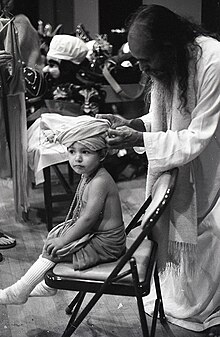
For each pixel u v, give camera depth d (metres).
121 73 4.98
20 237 4.02
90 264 2.45
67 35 4.82
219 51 2.44
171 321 2.93
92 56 4.91
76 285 2.39
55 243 2.50
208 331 2.86
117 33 5.33
